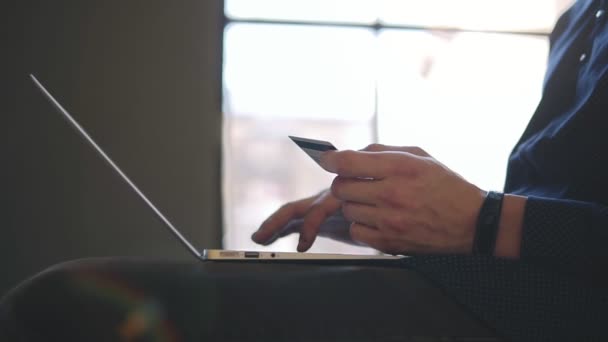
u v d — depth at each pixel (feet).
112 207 10.22
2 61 10.28
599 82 1.69
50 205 10.14
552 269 1.34
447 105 11.23
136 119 10.40
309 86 11.27
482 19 11.35
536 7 11.41
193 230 10.23
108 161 1.65
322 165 1.59
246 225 10.86
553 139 1.84
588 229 1.33
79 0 10.46
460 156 11.14
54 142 10.28
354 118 11.23
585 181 1.66
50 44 10.37
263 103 11.12
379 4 11.17
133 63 10.46
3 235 9.99
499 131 11.21
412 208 1.49
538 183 1.98
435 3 11.27
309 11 11.05
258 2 10.93
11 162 10.18
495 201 1.44
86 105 10.35
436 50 11.25
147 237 10.19
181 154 10.40
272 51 11.03
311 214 2.24
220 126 10.50
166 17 10.55
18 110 10.26
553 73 2.24
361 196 1.54
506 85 11.35
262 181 11.25
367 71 11.21
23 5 10.37
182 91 10.50
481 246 1.42
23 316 0.91
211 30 10.59
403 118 11.21
